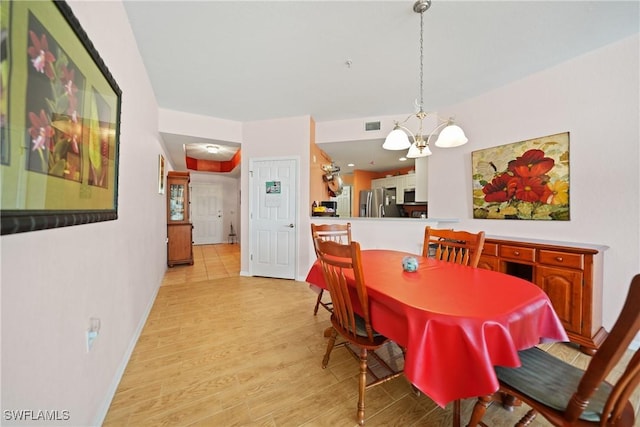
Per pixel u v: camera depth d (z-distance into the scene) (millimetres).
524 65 2258
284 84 2648
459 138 1728
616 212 1919
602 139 1983
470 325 898
